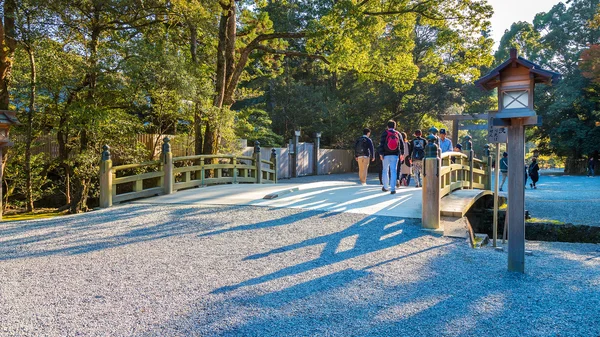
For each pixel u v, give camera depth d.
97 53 10.57
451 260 4.56
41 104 11.16
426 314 3.06
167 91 11.82
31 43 9.98
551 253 5.55
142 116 14.33
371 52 16.86
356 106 31.59
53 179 14.27
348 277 3.93
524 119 4.06
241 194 9.53
